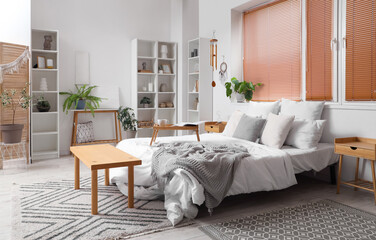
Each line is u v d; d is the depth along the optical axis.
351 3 3.53
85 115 5.97
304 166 3.32
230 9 5.05
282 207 2.91
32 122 5.32
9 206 2.91
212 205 2.58
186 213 2.56
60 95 5.65
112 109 5.93
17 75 4.73
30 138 4.94
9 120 4.64
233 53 5.11
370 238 2.24
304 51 4.13
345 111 3.57
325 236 2.27
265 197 3.22
